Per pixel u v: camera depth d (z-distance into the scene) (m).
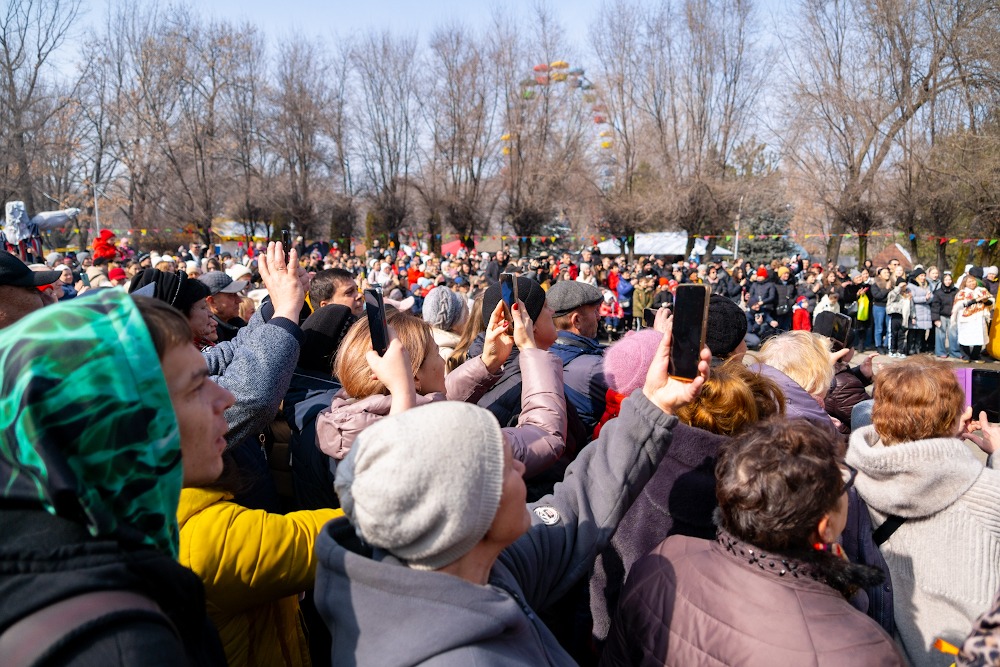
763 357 2.95
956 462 1.87
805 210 31.11
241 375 1.88
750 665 1.33
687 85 27.44
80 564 0.80
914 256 21.39
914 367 2.03
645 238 33.28
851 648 1.31
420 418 1.09
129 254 18.70
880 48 20.84
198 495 1.51
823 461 1.41
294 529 1.57
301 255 22.92
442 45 30.42
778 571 1.40
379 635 1.08
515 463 1.27
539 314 2.67
